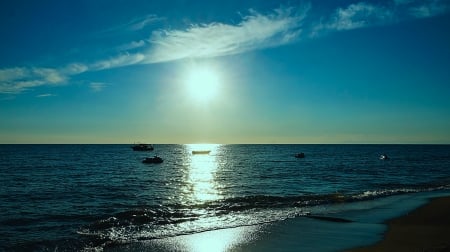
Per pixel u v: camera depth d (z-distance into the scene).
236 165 83.94
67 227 19.73
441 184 42.28
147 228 19.22
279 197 30.25
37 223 20.81
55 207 26.64
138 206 27.08
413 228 19.02
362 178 51.34
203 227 19.47
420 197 30.45
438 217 21.78
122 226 19.61
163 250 15.30
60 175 54.72
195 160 109.12
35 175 54.34
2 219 21.89
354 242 16.31
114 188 39.16
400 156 130.62
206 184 43.84
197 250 15.37
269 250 15.31
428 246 15.22
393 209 24.72
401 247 15.18
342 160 105.06
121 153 152.88
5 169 65.88
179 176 55.25
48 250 15.34
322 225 19.88
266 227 19.41
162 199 31.05
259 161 101.69
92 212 24.47
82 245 16.02
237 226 19.69
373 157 123.12
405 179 50.16
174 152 181.12
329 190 37.75
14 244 16.14
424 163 89.25
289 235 17.67
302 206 26.28
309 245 15.96
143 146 173.88
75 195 33.34
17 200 30.11
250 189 38.72
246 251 15.23
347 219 21.47
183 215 22.78
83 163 86.50
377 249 14.96
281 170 67.06
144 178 51.69
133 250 15.27
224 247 15.77
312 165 82.19
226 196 33.16
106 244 16.12
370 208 25.22
